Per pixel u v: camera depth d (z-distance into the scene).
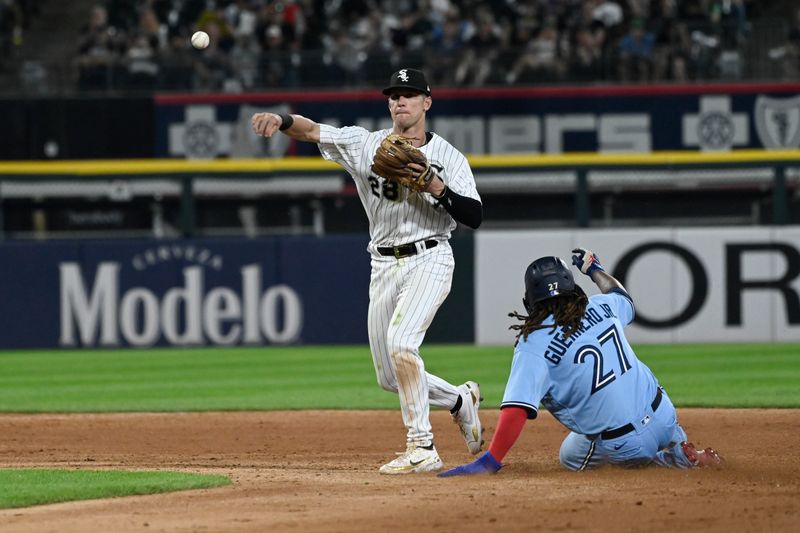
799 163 58.62
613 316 23.59
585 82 67.00
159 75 66.81
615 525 18.50
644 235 58.41
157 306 59.88
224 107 66.38
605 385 22.94
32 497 21.44
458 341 59.53
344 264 59.69
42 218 63.59
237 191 62.75
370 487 22.42
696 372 47.72
